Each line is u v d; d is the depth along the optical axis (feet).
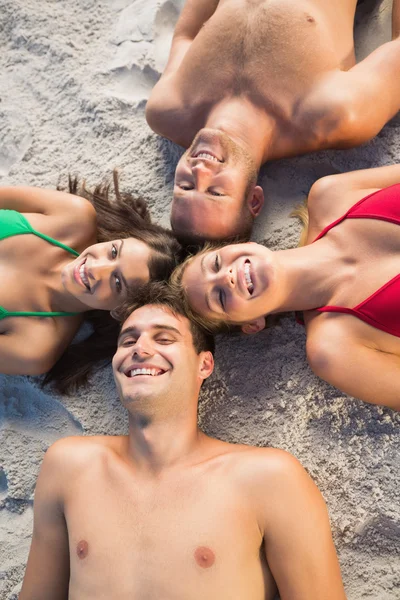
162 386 6.67
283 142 7.90
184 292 7.17
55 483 6.85
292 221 8.27
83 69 9.34
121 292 7.49
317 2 7.74
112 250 7.52
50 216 8.11
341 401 7.50
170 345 6.89
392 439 7.30
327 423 7.52
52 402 8.32
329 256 7.24
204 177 7.23
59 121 9.30
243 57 7.69
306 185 8.38
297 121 7.66
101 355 8.30
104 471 6.76
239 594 6.12
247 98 7.74
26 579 6.90
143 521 6.37
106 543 6.34
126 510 6.47
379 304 6.84
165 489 6.54
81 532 6.49
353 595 7.14
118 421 8.08
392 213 7.02
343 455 7.41
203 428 7.88
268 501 6.36
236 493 6.40
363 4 8.75
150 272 7.43
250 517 6.34
